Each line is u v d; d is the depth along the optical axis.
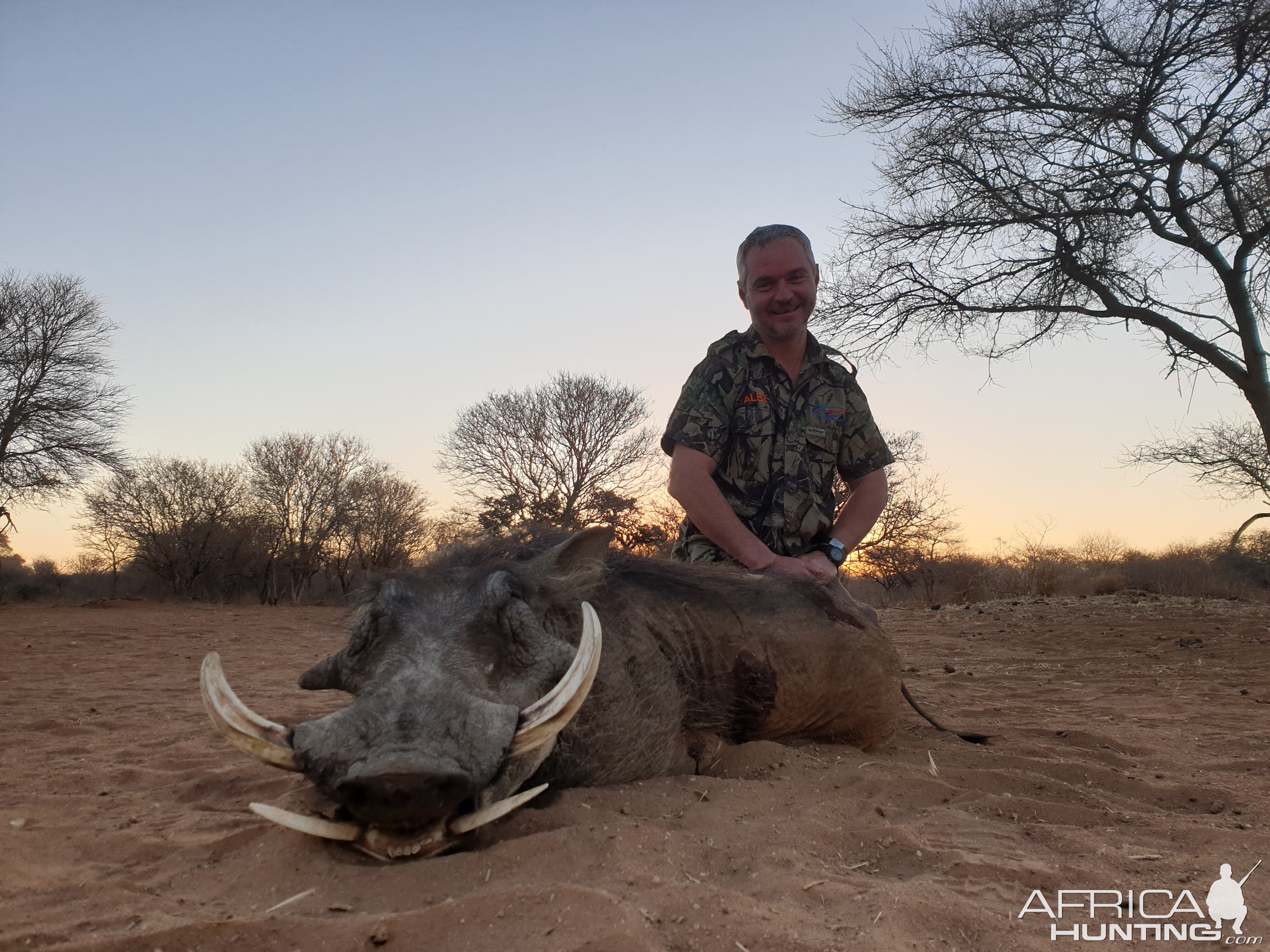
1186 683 8.20
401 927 2.14
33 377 29.42
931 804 3.48
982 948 2.12
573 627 3.67
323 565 34.25
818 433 4.92
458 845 2.75
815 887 2.43
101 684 8.48
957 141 17.34
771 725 4.34
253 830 2.95
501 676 3.04
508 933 2.10
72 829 3.21
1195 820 3.39
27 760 4.63
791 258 4.77
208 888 2.56
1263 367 16.47
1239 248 16.03
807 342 5.08
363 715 2.58
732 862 2.65
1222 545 27.61
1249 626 14.29
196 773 4.18
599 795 3.28
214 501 34.91
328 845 2.71
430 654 2.92
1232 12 14.27
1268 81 14.69
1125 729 5.59
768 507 4.83
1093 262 16.86
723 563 4.75
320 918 2.25
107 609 28.61
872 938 2.08
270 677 8.91
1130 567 26.73
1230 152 15.84
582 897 2.18
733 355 4.86
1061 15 15.86
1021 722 5.95
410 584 3.36
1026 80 16.58
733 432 4.83
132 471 33.56
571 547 3.71
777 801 3.29
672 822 2.99
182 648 13.10
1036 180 17.14
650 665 3.80
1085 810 3.38
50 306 29.38
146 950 2.07
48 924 2.25
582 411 31.17
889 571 32.16
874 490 5.13
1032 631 14.81
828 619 4.48
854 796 3.46
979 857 2.74
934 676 8.95
